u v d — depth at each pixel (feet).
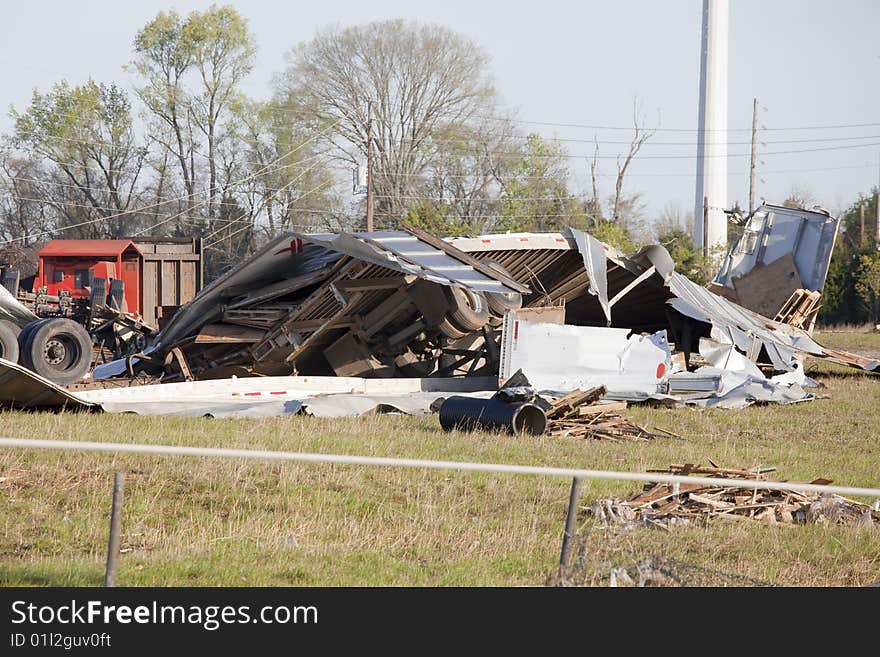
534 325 205.77
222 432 137.39
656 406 207.82
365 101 641.40
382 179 647.56
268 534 88.22
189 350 240.32
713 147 517.96
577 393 175.32
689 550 89.71
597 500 103.04
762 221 337.31
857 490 70.44
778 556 91.20
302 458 61.36
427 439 144.05
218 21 640.99
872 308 634.84
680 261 510.58
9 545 84.43
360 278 213.05
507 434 154.71
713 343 248.52
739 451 148.87
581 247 231.50
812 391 244.42
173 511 96.17
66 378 213.05
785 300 327.06
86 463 110.22
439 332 232.32
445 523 95.30
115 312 261.44
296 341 222.07
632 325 291.99
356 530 90.53
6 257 611.06
